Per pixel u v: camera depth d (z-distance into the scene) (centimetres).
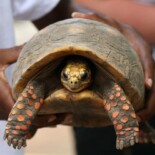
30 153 259
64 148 268
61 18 160
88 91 119
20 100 119
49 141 280
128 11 168
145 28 167
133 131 116
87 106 120
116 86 118
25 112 118
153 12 167
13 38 146
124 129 117
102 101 119
